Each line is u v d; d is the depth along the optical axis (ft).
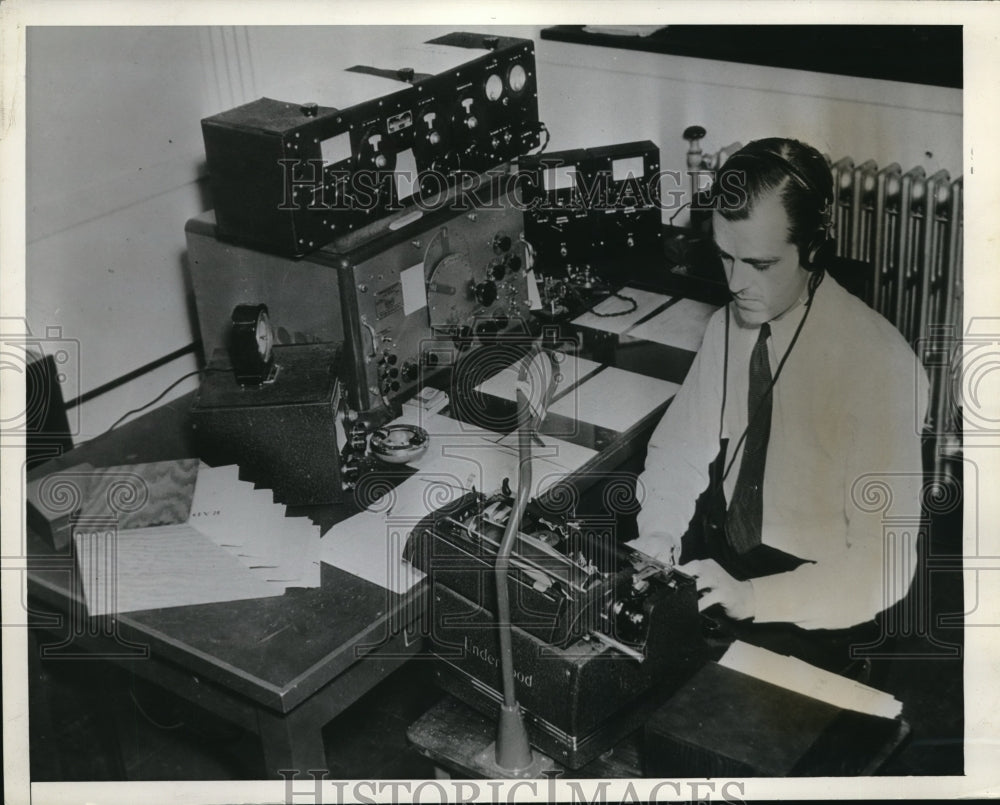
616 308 8.03
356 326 6.82
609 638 5.63
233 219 6.83
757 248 7.14
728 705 5.85
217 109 7.79
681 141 7.95
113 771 6.96
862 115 7.32
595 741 5.65
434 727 6.05
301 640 5.69
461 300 7.43
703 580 7.16
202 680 5.79
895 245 7.37
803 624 7.14
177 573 6.06
